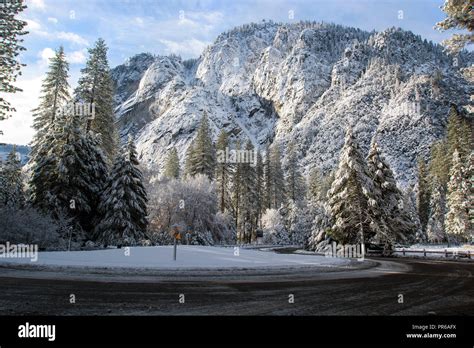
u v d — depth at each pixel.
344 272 16.92
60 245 25.61
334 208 35.78
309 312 7.97
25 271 13.92
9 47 19.22
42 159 31.48
